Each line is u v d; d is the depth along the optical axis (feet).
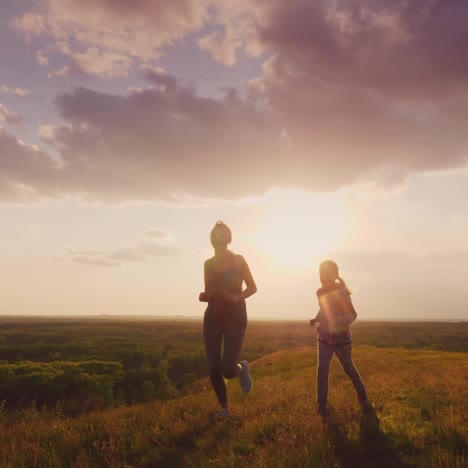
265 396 26.48
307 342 367.25
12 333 498.28
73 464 12.93
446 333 476.13
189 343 401.49
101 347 328.90
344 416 16.44
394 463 11.45
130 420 18.30
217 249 16.78
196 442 14.12
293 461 11.11
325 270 18.61
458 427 13.23
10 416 23.32
